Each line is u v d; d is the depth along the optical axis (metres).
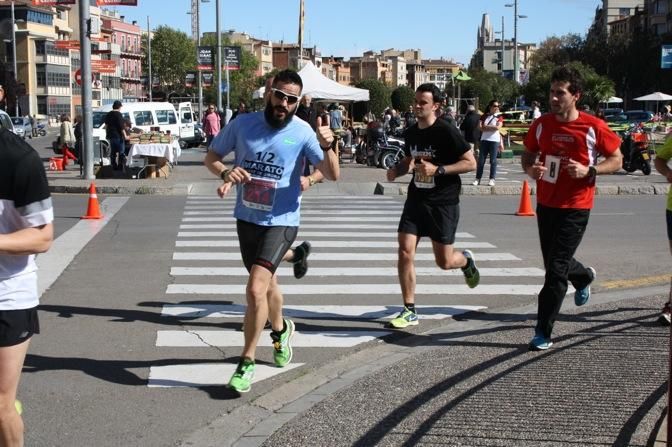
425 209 7.12
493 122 19.67
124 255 10.83
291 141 5.61
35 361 6.30
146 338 6.97
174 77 138.00
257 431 4.99
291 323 6.32
